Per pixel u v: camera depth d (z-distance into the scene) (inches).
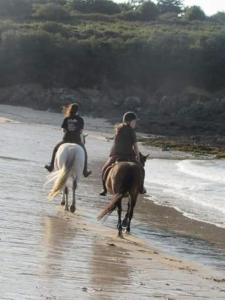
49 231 481.7
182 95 3181.6
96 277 349.7
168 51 3383.4
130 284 344.8
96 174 1008.9
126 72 3304.6
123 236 524.7
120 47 3363.7
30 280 321.1
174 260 452.1
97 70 3253.0
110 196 757.9
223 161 1569.9
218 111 2886.3
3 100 2903.5
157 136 2397.9
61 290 309.0
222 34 3553.2
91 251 428.5
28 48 3122.5
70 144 613.9
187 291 346.9
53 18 4042.8
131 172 514.0
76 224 540.7
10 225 480.1
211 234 593.0
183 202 788.6
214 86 3376.0
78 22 4055.1
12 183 754.8
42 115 2581.2
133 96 3198.8
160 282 362.0
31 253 389.1
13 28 3412.9
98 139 1908.2
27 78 3083.2
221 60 3408.0
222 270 442.6
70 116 633.6
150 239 535.5
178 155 1763.0
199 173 1172.5
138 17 4643.2
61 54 3189.0
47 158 1164.5
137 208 710.5
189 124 2664.9
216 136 2495.1
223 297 343.0
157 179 1032.2
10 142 1443.2
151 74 3339.1
